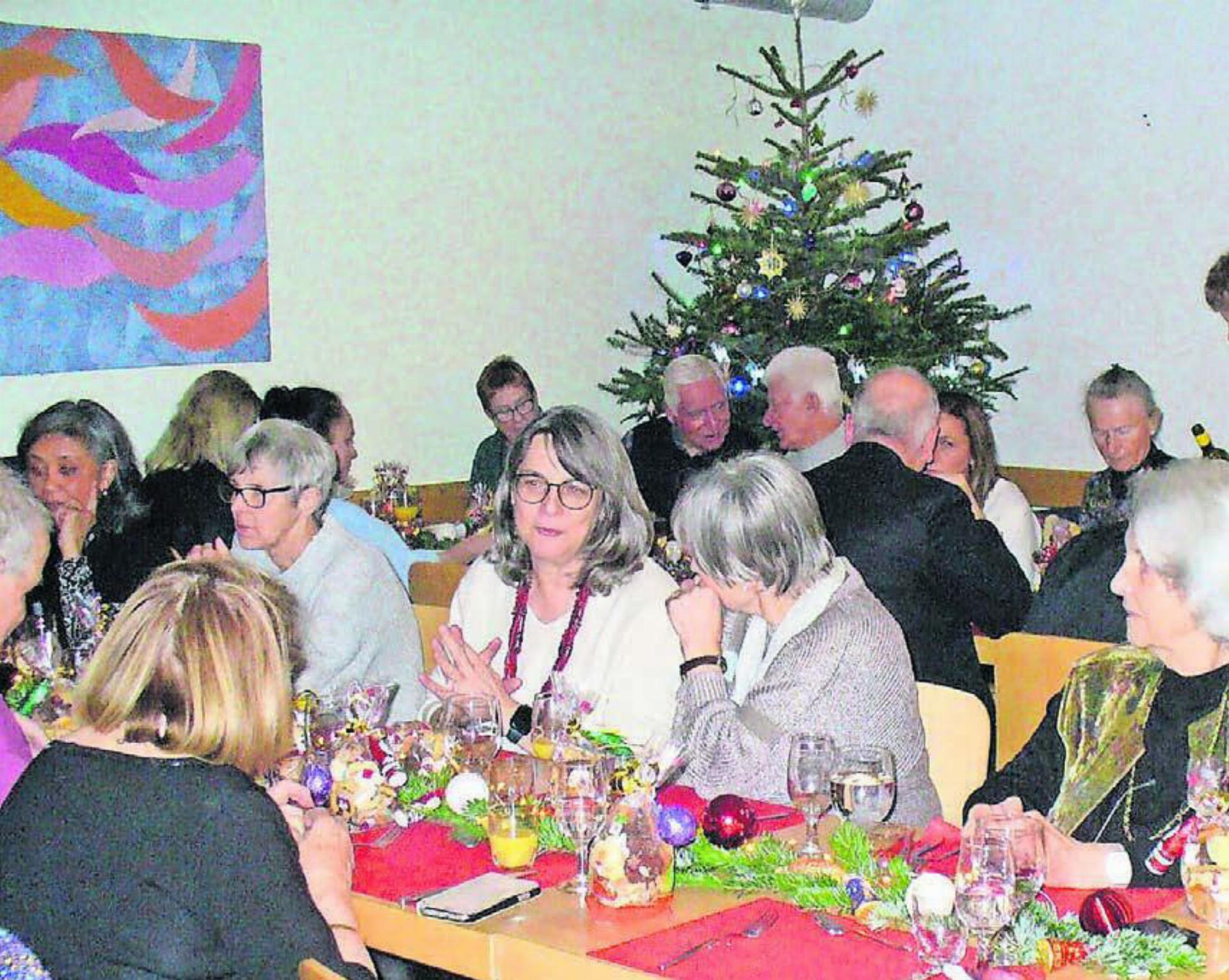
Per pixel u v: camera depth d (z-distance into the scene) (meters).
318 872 2.27
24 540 2.58
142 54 5.86
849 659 2.73
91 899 1.91
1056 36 7.55
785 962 2.02
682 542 2.81
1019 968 1.97
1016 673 3.42
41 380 5.71
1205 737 2.40
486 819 2.60
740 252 6.86
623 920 2.20
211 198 6.10
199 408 4.49
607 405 7.65
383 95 6.64
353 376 6.64
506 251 7.16
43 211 5.64
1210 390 7.23
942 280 7.10
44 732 2.90
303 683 3.54
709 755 2.77
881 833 2.36
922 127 8.02
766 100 8.24
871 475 3.83
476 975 2.17
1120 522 3.72
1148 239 7.36
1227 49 7.05
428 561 4.70
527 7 7.13
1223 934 2.11
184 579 2.06
